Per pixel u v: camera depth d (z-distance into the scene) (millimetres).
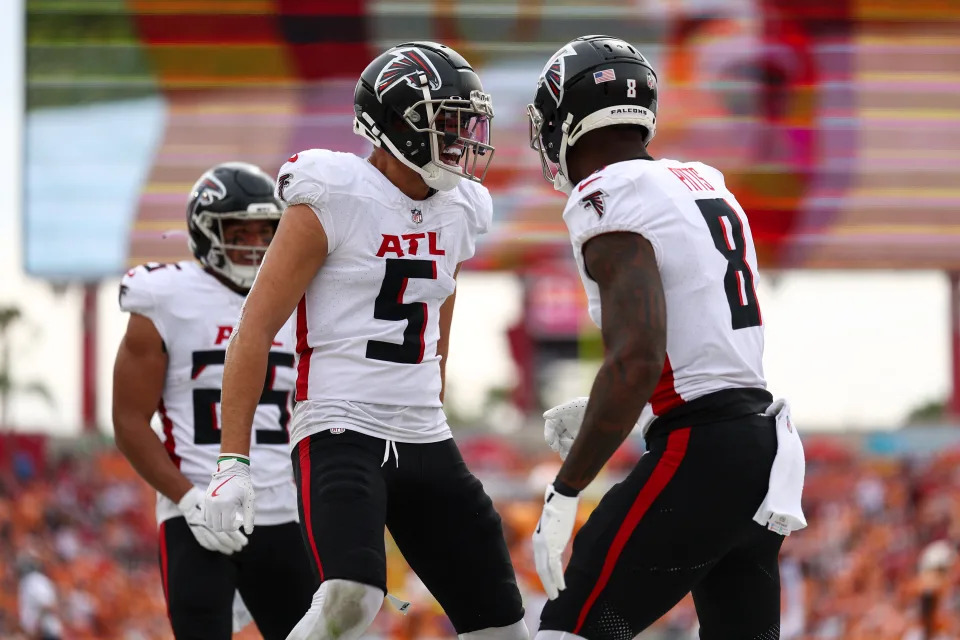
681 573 12305
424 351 13742
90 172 42656
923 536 49625
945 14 43625
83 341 75562
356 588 12430
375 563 12609
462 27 43094
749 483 12273
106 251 42812
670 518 12188
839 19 43750
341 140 42844
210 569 16375
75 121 42594
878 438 75625
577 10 43406
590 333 92250
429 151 13367
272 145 42719
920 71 43594
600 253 12195
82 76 42469
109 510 60594
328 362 13453
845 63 43688
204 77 42719
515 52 43406
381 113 13422
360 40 42875
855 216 43469
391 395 13484
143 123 42719
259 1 42656
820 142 43625
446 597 14023
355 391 13375
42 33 42375
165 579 16609
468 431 84375
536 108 13484
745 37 43750
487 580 13844
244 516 12836
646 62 13422
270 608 16844
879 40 43719
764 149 43688
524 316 101812
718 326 12406
